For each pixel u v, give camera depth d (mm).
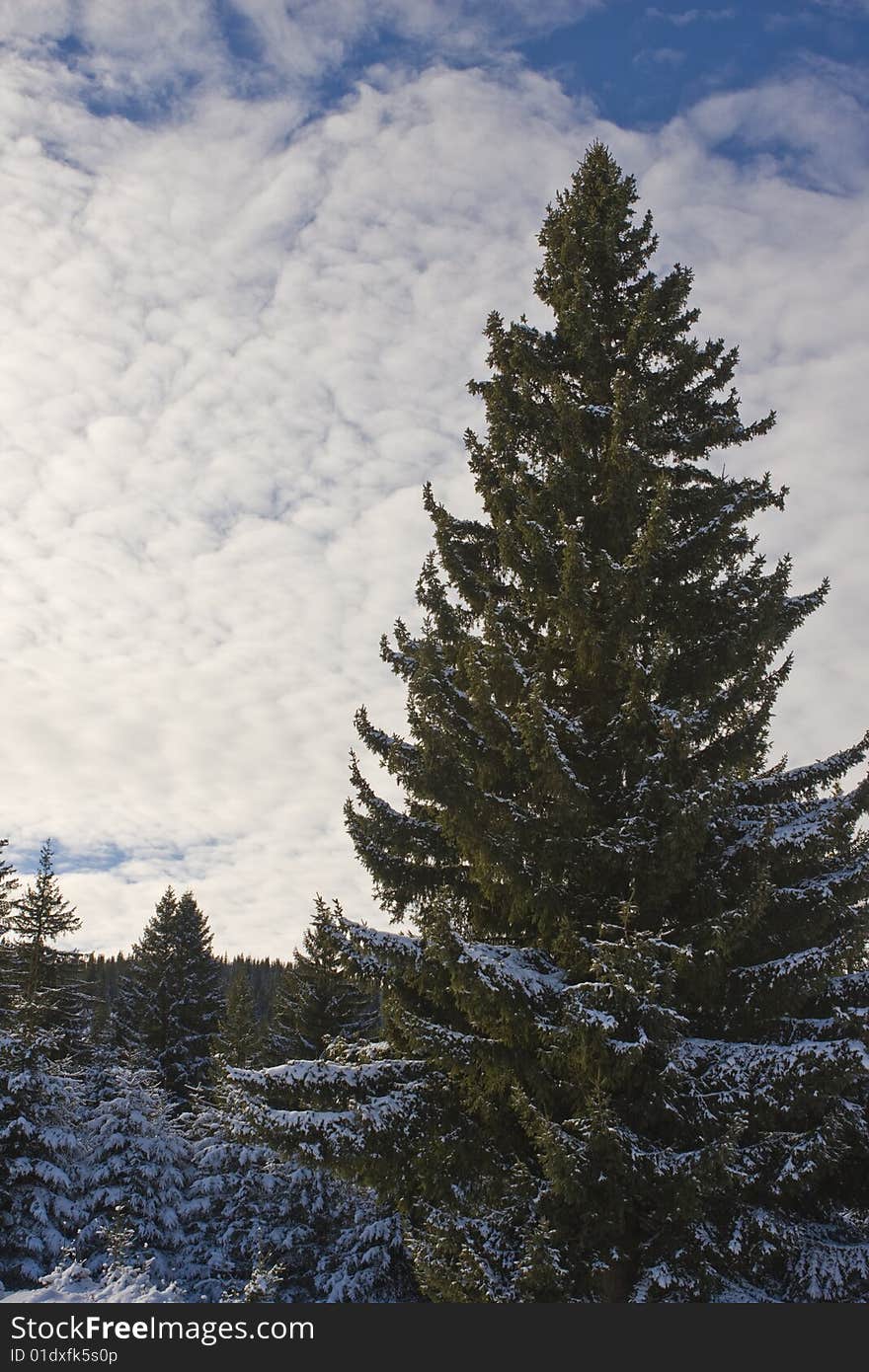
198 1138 29688
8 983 38344
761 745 10203
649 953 7934
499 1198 8773
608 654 10023
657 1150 7973
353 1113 8633
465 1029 9758
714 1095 8047
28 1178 23250
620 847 8938
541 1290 7809
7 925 40094
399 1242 20984
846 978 9148
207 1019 48156
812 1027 8531
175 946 49406
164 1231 24859
